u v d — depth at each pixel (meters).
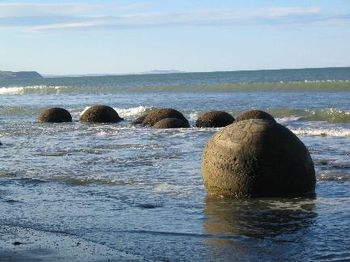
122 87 61.97
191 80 89.31
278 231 7.88
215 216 8.73
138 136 20.20
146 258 6.80
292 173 9.65
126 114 31.75
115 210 9.27
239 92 45.66
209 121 23.27
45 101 47.84
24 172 13.09
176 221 8.52
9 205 9.77
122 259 6.77
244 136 9.76
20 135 21.97
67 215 8.99
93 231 8.04
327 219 8.39
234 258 6.78
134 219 8.67
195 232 7.92
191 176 12.07
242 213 8.84
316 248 7.08
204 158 10.18
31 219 8.78
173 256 6.89
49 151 16.81
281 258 6.75
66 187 11.30
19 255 6.96
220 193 9.93
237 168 9.70
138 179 11.88
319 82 45.00
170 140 18.66
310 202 9.41
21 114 35.06
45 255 6.95
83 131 22.75
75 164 14.12
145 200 9.93
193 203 9.60
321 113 25.69
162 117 24.50
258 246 7.23
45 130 23.67
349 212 8.74
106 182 11.66
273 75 98.88
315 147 15.98
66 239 7.65
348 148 15.55
